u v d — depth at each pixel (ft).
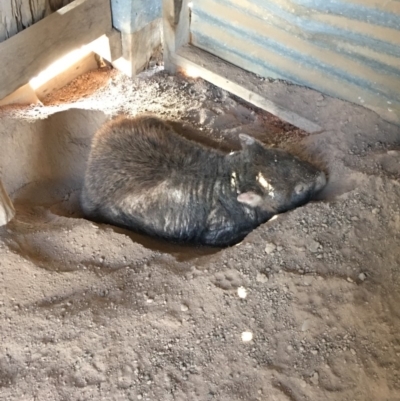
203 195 4.39
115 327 3.33
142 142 4.54
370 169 4.06
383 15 4.00
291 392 2.99
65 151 5.05
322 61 4.64
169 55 5.70
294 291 3.37
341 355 3.08
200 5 5.17
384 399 2.90
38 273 3.59
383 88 4.40
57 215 4.30
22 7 4.48
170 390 3.07
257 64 5.16
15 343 3.30
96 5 5.09
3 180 4.57
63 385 3.13
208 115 5.38
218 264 3.60
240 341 3.22
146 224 4.40
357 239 3.61
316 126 4.76
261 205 4.29
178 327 3.30
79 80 5.99
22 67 4.67
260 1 4.63
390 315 3.20
